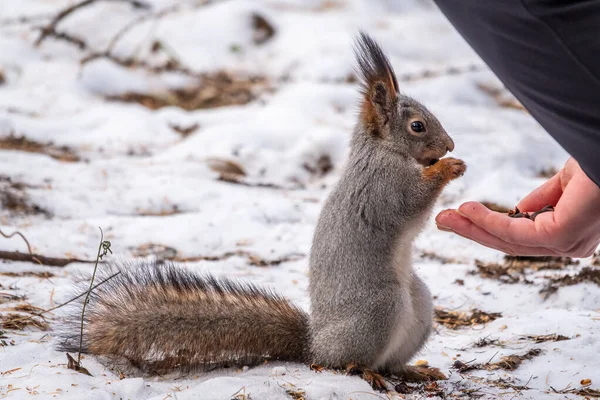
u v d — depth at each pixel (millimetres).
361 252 8070
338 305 8023
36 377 7082
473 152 17188
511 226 6785
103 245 8023
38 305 9266
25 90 20234
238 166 16688
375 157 8461
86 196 14047
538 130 19656
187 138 18203
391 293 7926
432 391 7664
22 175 14508
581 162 5758
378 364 8047
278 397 6980
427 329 8320
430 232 13406
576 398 7445
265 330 8156
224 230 12930
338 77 22375
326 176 16922
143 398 6934
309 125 18516
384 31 25688
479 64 23750
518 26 5418
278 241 12758
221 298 8180
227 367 8016
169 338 7961
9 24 23844
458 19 5855
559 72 5398
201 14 25703
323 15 26609
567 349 8594
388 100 8805
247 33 25047
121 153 17250
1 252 10891
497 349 8820
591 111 5414
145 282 8234
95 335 7891
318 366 8008
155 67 23172
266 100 21016
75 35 24016
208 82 22547
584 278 10633
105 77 21422
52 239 11828
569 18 5199
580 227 6426
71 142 17406
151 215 13844
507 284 11039
